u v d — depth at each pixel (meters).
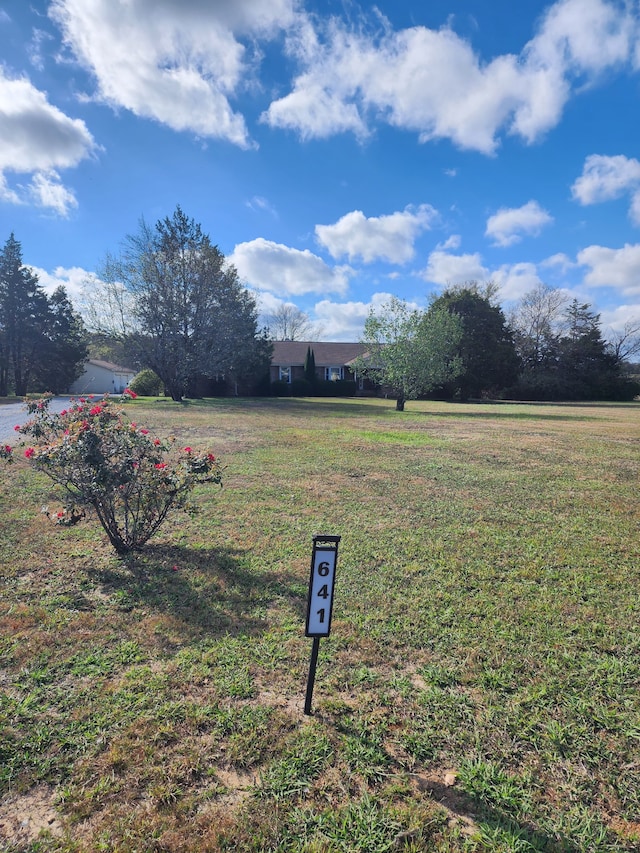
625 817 1.90
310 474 8.19
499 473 8.54
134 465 4.23
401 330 23.08
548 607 3.64
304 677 2.73
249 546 4.80
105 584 3.87
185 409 20.64
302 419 17.59
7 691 2.55
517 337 50.91
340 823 1.83
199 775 2.04
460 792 2.00
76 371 38.56
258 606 3.56
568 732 2.35
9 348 33.78
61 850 1.69
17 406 20.52
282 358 46.44
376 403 31.09
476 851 1.74
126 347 26.45
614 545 5.00
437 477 8.15
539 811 1.91
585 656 3.00
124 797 1.92
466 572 4.27
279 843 1.75
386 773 2.08
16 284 33.31
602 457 10.29
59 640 3.03
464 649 3.05
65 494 4.30
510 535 5.28
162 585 3.87
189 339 26.72
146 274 25.58
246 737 2.25
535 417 20.98
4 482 6.98
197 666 2.79
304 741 2.24
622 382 45.09
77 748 2.17
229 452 10.12
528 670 2.85
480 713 2.47
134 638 3.08
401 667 2.86
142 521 4.56
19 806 1.88
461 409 26.19
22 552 4.48
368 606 3.60
